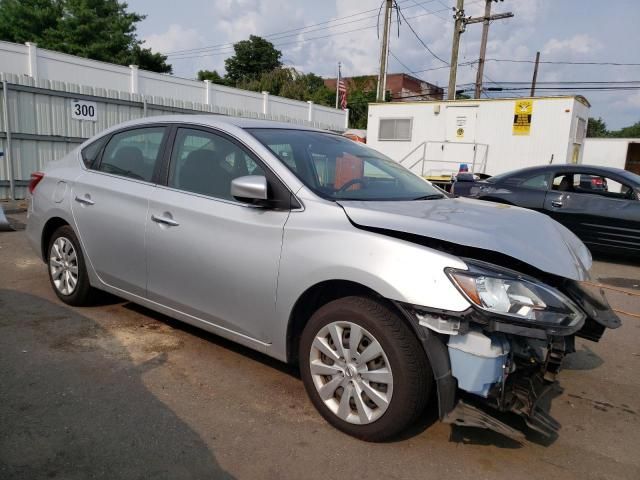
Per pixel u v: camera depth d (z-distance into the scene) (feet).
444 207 10.69
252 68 165.58
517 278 8.20
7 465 7.95
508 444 9.27
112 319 14.10
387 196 11.20
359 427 8.95
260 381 11.05
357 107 133.80
